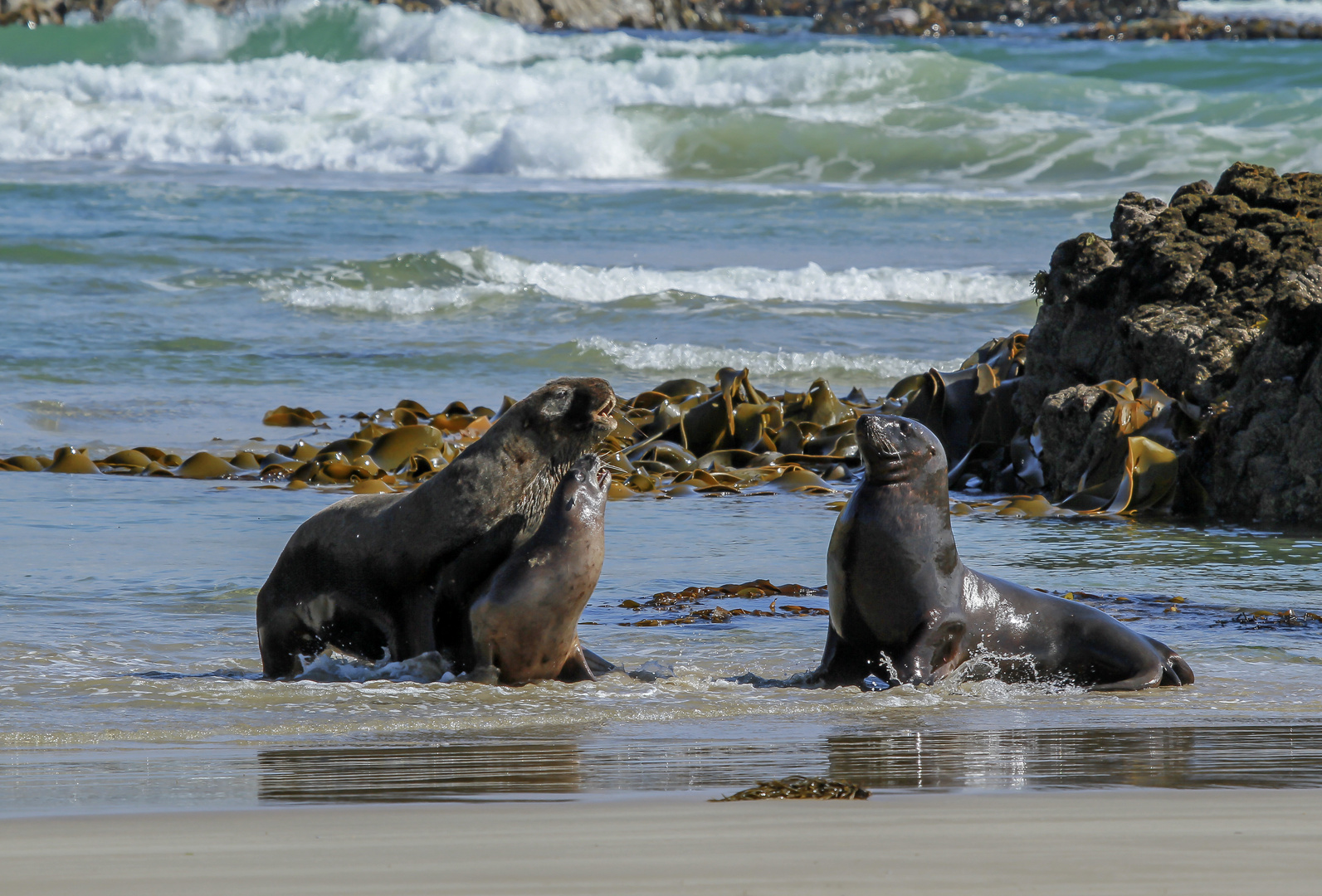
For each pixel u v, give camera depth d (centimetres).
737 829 1240
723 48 16738
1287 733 1877
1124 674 2262
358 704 2003
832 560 2286
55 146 12306
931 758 1681
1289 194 4644
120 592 2866
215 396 5741
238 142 12162
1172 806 1355
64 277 7819
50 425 5172
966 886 1030
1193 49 18188
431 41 15612
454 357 6500
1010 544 3559
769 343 6769
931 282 7850
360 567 2172
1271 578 3144
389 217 9756
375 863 1122
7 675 2169
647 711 1997
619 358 6469
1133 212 4869
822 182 11650
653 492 4294
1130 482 4144
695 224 9688
